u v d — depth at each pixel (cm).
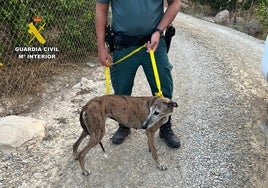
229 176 163
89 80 253
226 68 281
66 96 234
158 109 154
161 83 171
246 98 232
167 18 158
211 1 577
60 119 207
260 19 480
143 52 164
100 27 159
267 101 230
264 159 174
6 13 226
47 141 188
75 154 171
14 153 178
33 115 211
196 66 286
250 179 161
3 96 223
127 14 154
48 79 247
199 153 178
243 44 371
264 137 191
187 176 163
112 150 180
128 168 168
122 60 165
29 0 237
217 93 239
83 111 158
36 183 160
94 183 159
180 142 186
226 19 523
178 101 227
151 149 164
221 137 191
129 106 160
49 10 251
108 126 199
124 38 160
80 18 275
